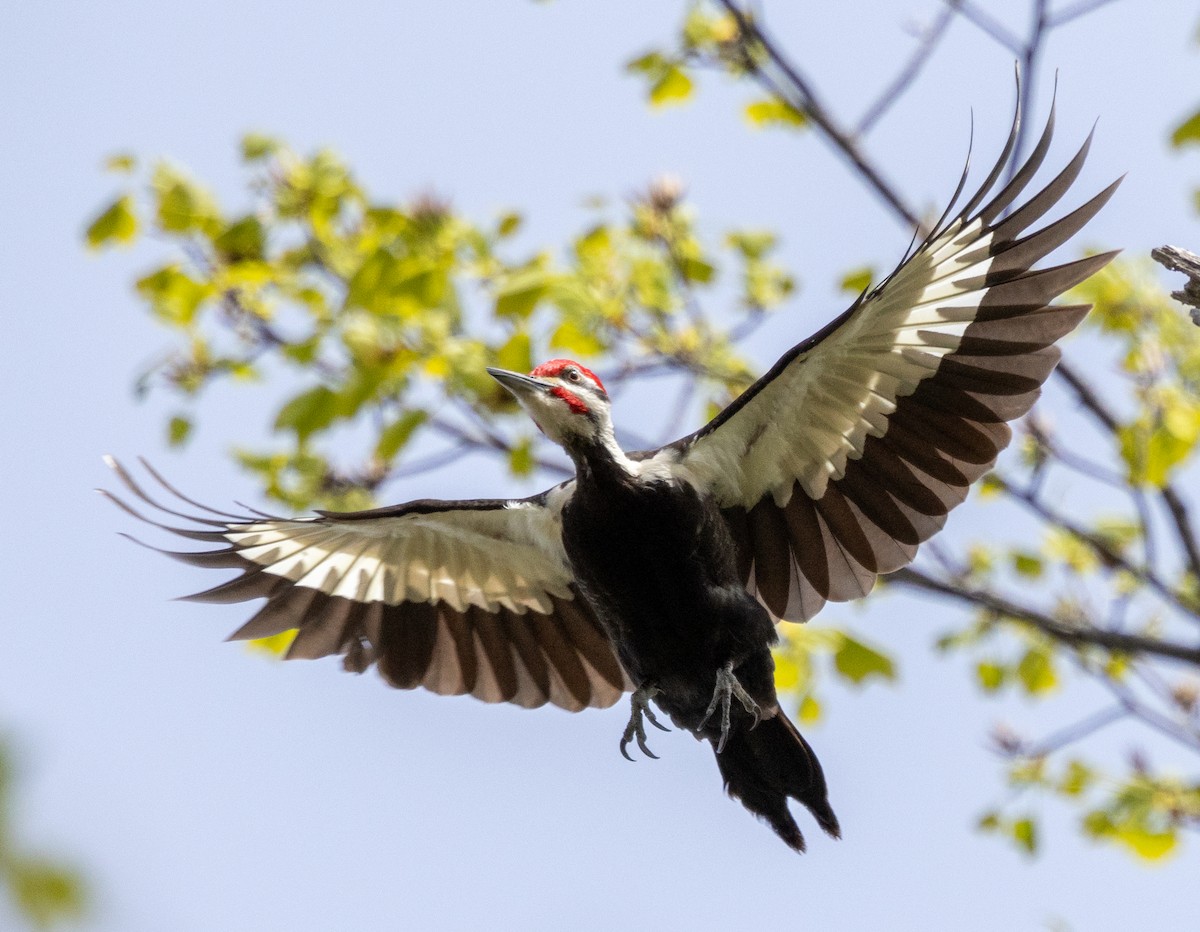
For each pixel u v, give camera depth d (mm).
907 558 10500
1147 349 13711
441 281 13633
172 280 14695
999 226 9398
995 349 9711
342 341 14148
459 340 13930
